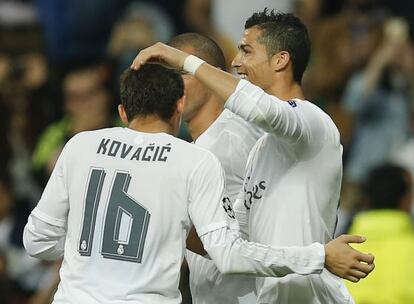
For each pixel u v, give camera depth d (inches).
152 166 750.5
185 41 875.4
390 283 1083.3
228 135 850.8
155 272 740.7
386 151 1550.2
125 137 764.6
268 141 804.0
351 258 748.0
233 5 1592.0
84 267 747.4
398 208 1153.4
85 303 737.6
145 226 743.1
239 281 849.5
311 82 1600.6
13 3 1711.4
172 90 768.9
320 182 792.3
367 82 1569.9
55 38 1665.8
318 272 751.7
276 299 806.5
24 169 1552.7
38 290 1333.7
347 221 1301.7
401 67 1581.0
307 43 813.2
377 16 1625.2
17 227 1424.7
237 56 823.7
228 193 852.0
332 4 1648.6
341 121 1574.8
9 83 1643.7
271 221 797.9
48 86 1641.2
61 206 770.2
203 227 743.7
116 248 743.1
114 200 748.6
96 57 1662.2
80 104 1480.1
